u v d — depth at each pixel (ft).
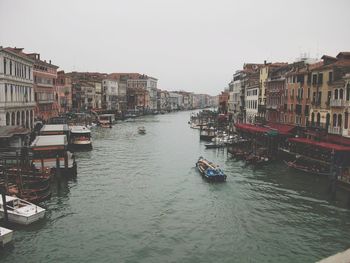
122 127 299.99
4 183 84.07
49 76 233.96
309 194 94.12
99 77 410.93
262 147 155.02
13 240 64.80
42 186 86.94
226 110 383.45
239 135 192.44
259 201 88.99
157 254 61.52
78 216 77.46
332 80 121.80
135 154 157.79
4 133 114.52
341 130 114.32
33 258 59.16
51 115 239.50
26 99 171.32
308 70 140.15
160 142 203.51
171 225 73.87
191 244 65.36
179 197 92.48
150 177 113.50
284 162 131.85
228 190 98.37
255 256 61.16
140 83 556.92
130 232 69.97
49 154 108.06
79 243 64.80
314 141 120.57
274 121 179.22
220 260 59.67
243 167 127.03
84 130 177.27
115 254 61.31
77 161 137.90
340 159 99.76
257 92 213.46
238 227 73.05
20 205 73.97
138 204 86.58
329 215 79.56
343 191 93.35
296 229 72.13
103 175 114.62
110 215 78.69
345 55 127.54
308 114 140.26
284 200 89.51
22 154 101.81
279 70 181.78
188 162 140.26
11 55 147.64
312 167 114.52
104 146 181.06
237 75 292.81
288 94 160.66
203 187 101.76
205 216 79.05
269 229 72.18
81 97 337.93
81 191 95.76
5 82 140.46
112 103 424.87
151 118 447.83
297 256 61.31
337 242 66.64
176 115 542.57
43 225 71.77
